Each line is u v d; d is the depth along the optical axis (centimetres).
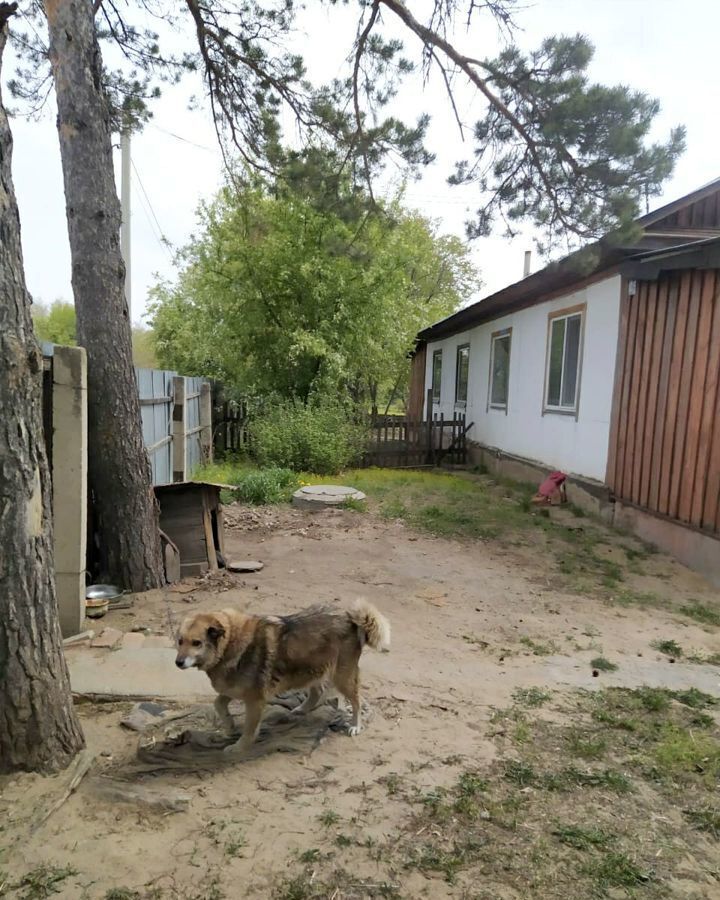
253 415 1473
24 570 285
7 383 272
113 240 559
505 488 1203
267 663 321
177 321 2094
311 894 233
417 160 817
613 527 894
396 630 519
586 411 998
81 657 439
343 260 1432
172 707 377
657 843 267
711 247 648
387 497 1070
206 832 264
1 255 270
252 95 834
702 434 707
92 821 269
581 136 666
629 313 870
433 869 247
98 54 552
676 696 415
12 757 293
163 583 605
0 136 271
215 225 1505
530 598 616
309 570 679
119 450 568
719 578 670
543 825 277
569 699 406
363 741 344
